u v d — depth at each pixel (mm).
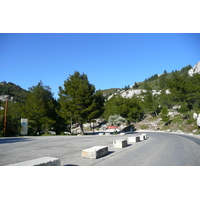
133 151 9398
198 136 21984
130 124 56625
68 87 32969
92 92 33938
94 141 15469
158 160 7125
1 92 93062
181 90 45531
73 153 8859
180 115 45969
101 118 70562
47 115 33469
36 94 33219
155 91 108625
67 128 37969
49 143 14039
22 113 32781
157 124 46344
